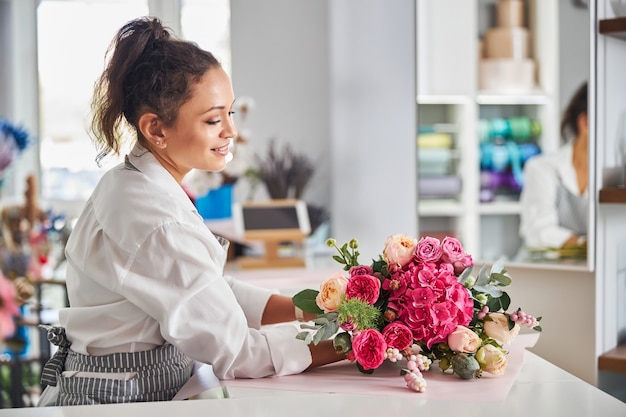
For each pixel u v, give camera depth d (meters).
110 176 1.47
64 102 4.27
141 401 1.43
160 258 1.36
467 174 3.14
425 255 1.38
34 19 4.23
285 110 4.09
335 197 3.63
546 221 2.76
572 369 2.15
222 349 1.36
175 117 1.42
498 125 3.11
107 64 1.47
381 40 3.39
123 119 1.48
